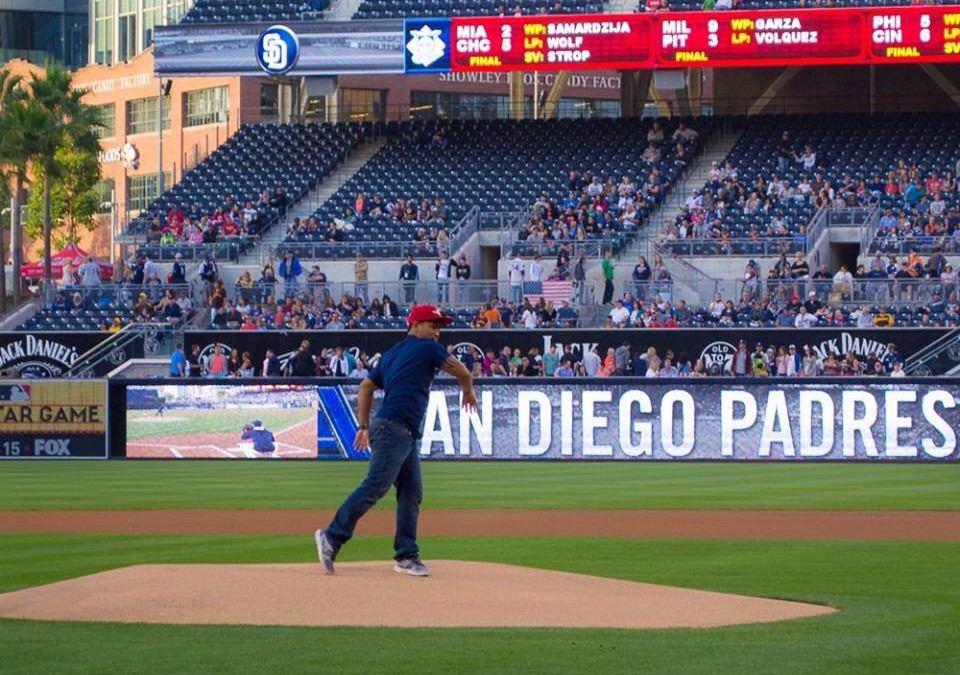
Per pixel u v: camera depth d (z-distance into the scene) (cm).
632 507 2203
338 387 3412
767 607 1166
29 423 3534
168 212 5041
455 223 4753
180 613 1086
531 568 1338
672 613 1119
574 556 1574
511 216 4662
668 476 2845
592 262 4394
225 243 4778
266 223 4956
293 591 1151
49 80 6116
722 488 2545
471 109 6412
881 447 3209
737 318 3988
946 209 4388
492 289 4316
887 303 3944
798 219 4456
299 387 3428
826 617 1127
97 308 4534
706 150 4991
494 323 4116
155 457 3497
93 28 8956
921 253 4175
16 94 6184
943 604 1205
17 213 5847
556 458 3309
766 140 4938
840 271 4200
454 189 4975
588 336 3994
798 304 3953
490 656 952
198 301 4466
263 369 4169
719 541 1736
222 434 3466
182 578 1191
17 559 1565
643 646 991
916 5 4681
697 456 3272
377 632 1030
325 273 4634
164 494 2470
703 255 4334
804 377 3231
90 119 6112
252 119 7306
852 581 1359
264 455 3441
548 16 4850
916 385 3195
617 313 4059
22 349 4400
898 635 1045
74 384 3512
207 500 2353
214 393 3475
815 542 1725
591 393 3303
